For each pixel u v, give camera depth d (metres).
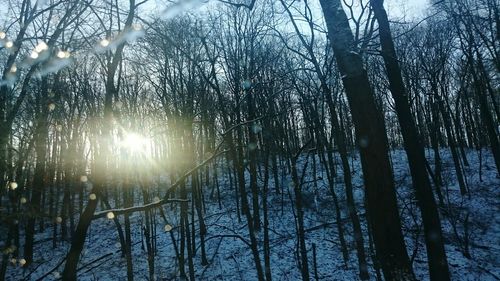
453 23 21.52
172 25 10.87
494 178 23.73
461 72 29.69
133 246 18.55
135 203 24.17
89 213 4.99
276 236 18.03
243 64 13.77
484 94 24.30
